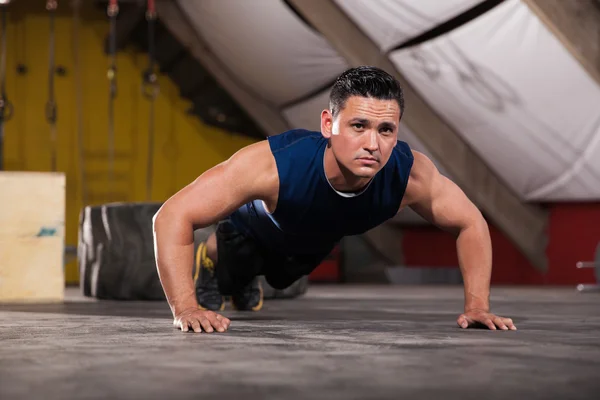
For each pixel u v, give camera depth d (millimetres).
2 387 1401
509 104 7664
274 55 9039
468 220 2721
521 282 10328
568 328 2736
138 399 1286
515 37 6699
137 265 5031
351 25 8094
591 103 7031
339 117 2279
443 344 2123
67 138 11969
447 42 7176
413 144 9531
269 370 1606
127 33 10859
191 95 12141
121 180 12094
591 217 9453
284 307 4348
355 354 1885
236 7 8609
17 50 11867
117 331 2539
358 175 2285
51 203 4832
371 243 12008
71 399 1286
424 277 10906
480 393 1347
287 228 2662
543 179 8852
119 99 12117
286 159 2479
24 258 4777
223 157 12414
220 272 3348
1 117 7383
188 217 2502
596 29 6406
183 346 2061
